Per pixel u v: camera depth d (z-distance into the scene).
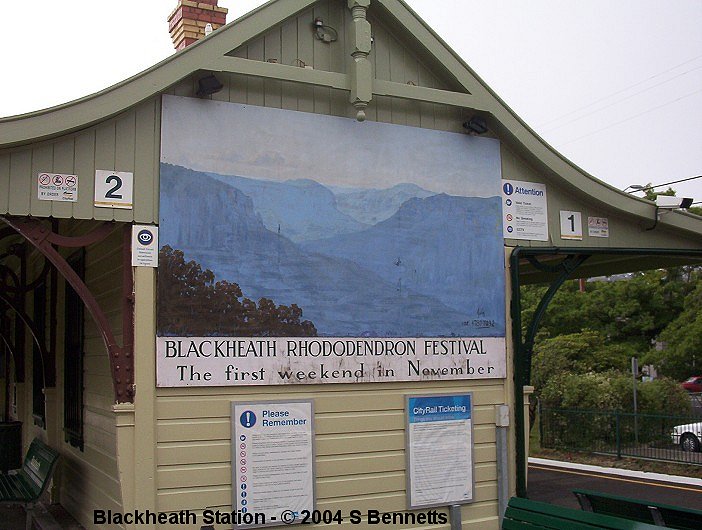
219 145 7.58
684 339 27.64
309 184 7.98
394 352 8.23
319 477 7.72
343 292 8.02
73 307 10.09
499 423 8.76
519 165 9.29
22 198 6.72
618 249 9.73
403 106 8.61
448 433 8.46
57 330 11.03
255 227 7.66
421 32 8.55
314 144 8.05
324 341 7.86
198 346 7.26
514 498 6.96
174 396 7.15
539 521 6.55
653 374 32.72
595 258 11.52
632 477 13.21
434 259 8.58
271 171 7.80
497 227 9.03
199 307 7.30
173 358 7.14
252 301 7.55
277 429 7.54
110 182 7.07
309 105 8.09
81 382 9.44
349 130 8.27
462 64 8.77
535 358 20.25
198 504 7.12
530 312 29.97
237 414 7.36
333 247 8.02
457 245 8.74
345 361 7.95
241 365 7.43
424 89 8.50
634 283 30.25
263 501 7.40
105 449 8.27
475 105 8.80
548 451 16.66
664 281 31.16
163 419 7.08
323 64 8.19
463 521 8.45
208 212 7.45
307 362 7.75
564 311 30.34
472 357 8.70
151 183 7.25
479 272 8.84
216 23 9.62
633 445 15.84
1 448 12.74
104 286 8.60
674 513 6.05
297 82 7.87
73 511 9.70
